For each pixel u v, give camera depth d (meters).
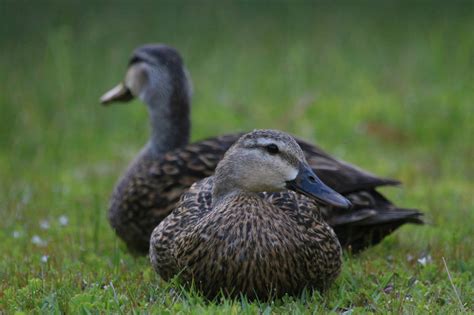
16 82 19.20
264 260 7.29
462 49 20.59
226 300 7.30
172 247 7.89
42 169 15.30
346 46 22.92
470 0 28.67
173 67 11.80
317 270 7.64
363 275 8.62
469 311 7.45
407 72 20.36
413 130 16.94
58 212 12.12
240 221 7.35
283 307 7.42
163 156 10.79
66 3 27.36
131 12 26.53
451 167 14.77
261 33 24.61
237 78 20.36
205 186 8.52
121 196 10.54
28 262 9.43
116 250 9.51
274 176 7.68
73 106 18.06
